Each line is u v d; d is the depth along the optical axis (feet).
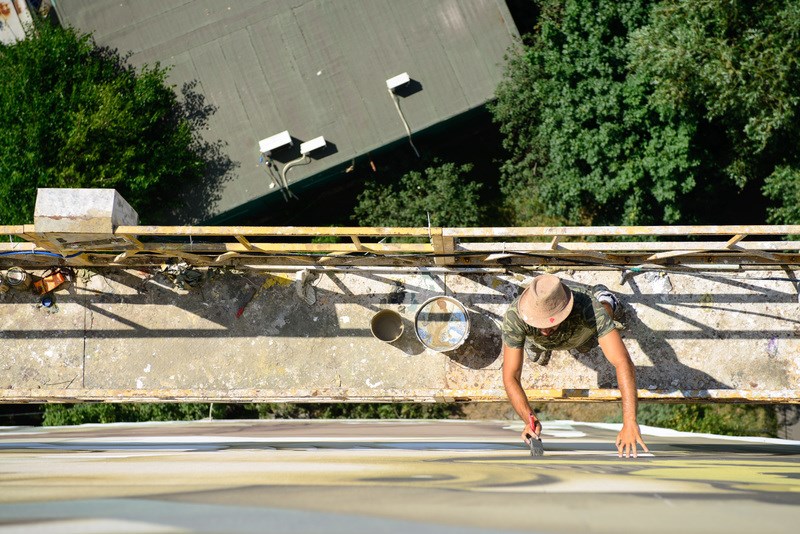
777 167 44.19
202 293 27.22
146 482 6.77
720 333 26.04
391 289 27.02
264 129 50.55
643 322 26.30
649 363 26.04
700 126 46.24
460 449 19.35
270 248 24.34
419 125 49.83
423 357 26.66
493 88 49.75
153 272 27.32
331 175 51.13
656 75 43.73
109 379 26.81
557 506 4.69
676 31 41.63
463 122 52.44
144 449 18.43
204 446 20.71
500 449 19.60
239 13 51.67
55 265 27.22
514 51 49.39
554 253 25.16
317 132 50.24
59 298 27.30
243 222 53.16
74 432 30.53
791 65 40.29
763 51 40.42
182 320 27.12
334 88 50.65
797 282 26.03
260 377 26.73
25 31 51.06
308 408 51.29
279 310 27.12
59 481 7.02
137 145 49.06
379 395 25.08
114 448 19.30
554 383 26.00
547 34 47.47
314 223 53.57
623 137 45.75
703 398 24.73
